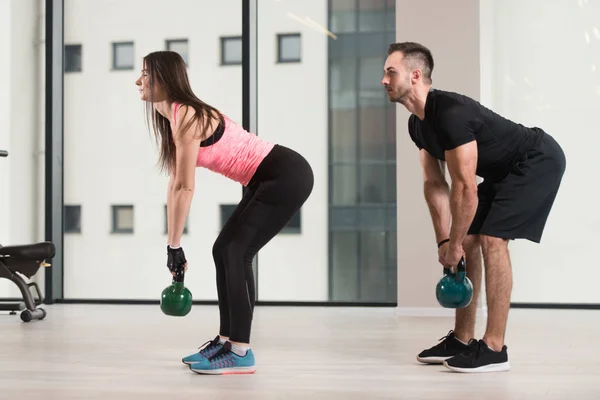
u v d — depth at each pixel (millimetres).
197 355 3389
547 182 3355
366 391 2918
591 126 6020
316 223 6305
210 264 6395
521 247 6086
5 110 6641
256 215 3213
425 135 3379
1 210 6641
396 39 5871
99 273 6566
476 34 5781
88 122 6586
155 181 6504
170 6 6461
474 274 3564
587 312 5766
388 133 6242
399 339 4414
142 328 4926
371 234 6254
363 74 6262
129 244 6535
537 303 6066
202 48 6422
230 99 6391
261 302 6312
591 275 6012
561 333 4648
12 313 5676
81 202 6590
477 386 3012
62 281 6602
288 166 3217
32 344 4211
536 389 2949
